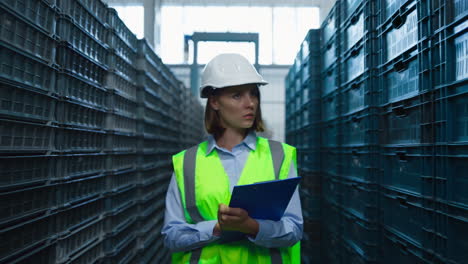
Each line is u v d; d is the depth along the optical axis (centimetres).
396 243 180
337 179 274
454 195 129
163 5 966
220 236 89
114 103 224
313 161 335
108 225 212
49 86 145
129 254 258
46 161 143
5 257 116
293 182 80
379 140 201
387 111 190
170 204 103
